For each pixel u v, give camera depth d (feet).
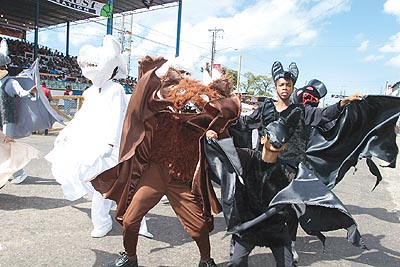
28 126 19.95
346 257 12.63
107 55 12.62
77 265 10.79
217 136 9.46
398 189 25.03
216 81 10.91
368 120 11.09
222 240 13.73
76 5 61.62
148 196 9.68
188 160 9.76
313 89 14.16
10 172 15.33
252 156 9.07
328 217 8.76
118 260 10.16
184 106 9.86
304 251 12.96
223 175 8.89
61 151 13.26
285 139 8.33
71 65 101.91
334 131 11.35
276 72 10.89
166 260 11.55
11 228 13.32
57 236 12.87
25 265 10.59
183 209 9.77
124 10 88.69
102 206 12.91
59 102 45.85
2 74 16.84
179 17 75.00
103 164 12.86
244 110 22.86
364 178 29.22
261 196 8.95
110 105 12.86
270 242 8.84
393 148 10.77
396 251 13.46
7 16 105.50
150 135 9.74
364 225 16.40
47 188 19.16
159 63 10.21
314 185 8.72
